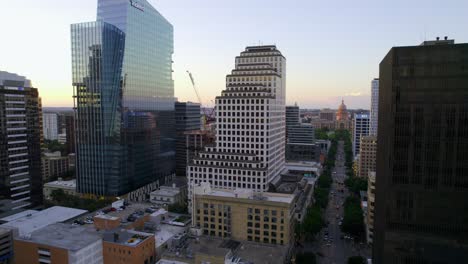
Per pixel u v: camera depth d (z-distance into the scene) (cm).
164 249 13650
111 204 19625
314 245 16162
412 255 8506
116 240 12231
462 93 7844
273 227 13925
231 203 14525
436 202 8219
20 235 12975
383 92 9656
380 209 9600
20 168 19262
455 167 8000
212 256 11156
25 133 19525
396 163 8431
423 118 8138
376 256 10306
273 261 12088
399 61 8206
